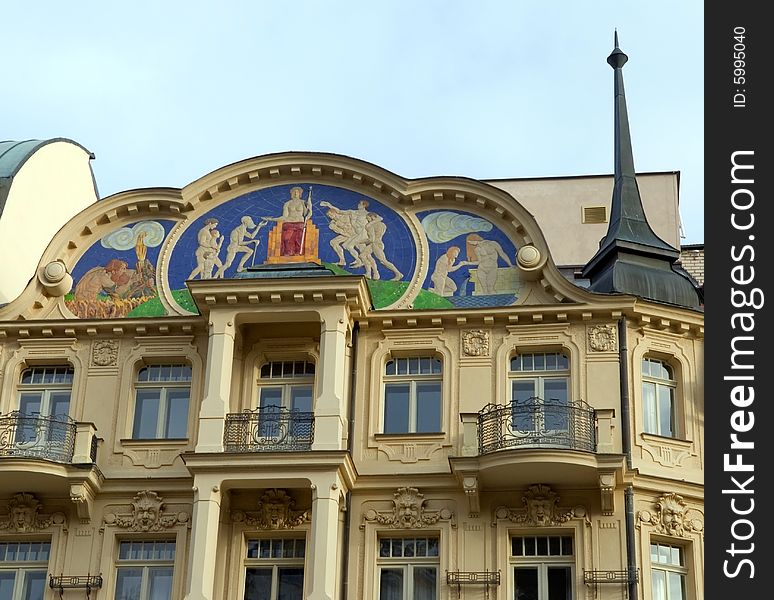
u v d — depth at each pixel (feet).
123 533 128.57
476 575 124.26
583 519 125.49
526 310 133.08
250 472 124.88
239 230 139.85
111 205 141.28
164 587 127.34
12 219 156.35
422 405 132.77
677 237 160.86
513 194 164.66
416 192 139.13
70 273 139.95
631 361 132.46
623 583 123.03
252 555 127.34
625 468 125.80
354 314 133.39
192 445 131.34
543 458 122.83
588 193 163.73
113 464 131.23
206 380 129.08
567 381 132.05
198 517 123.75
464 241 137.69
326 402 127.34
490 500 127.13
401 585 125.90
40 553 129.49
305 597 121.70
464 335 133.80
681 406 132.57
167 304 137.59
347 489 128.16
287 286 130.62
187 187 140.56
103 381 134.92
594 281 139.64
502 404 130.82
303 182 141.38
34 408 135.64
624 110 148.87
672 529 126.82
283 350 133.80
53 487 129.18
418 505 127.34
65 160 170.09
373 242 138.21
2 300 152.76
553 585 124.77
